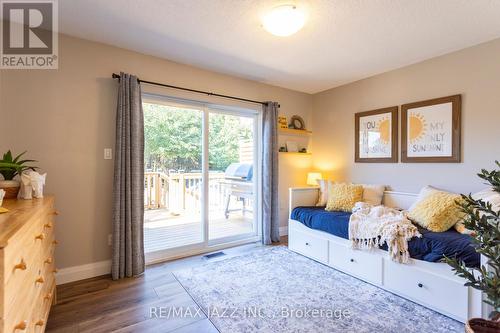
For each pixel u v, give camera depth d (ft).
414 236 6.90
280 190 13.20
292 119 13.47
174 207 10.55
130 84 8.48
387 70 10.82
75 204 8.06
